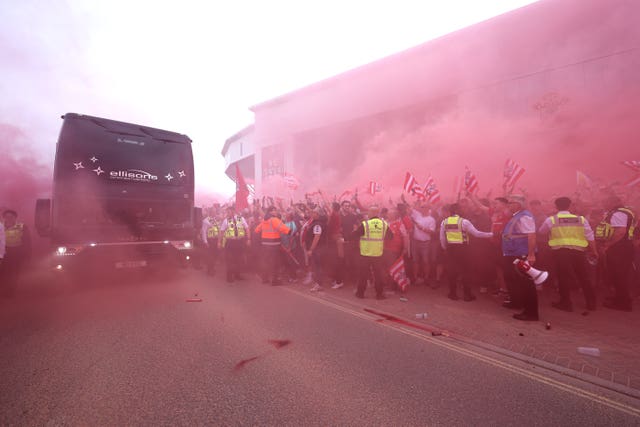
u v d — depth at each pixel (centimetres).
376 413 243
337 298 598
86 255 652
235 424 228
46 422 229
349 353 353
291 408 249
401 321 462
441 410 248
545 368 322
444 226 595
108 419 233
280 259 789
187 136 785
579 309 520
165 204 743
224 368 314
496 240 614
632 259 507
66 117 662
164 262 731
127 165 705
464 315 492
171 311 505
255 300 579
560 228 517
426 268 692
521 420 237
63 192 642
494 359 341
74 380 288
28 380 288
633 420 238
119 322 450
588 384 291
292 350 359
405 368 318
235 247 746
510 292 521
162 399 259
